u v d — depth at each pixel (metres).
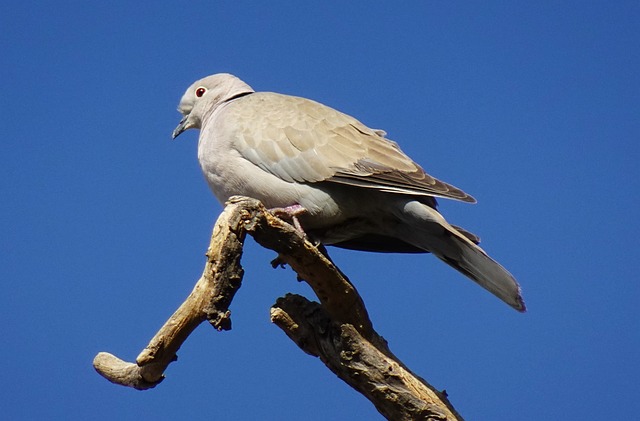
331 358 10.13
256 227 9.20
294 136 11.46
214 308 9.23
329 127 11.56
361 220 11.45
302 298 10.33
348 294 9.91
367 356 9.94
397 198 10.87
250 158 11.55
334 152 11.23
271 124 11.66
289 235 9.41
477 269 10.51
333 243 12.21
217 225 9.20
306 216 11.39
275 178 11.41
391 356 10.19
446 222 10.48
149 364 9.50
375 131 12.20
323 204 11.25
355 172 10.93
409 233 11.18
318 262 9.60
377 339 10.23
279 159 11.39
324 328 10.13
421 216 10.61
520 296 10.20
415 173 10.86
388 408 10.02
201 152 12.22
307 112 11.81
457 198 10.52
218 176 11.88
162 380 10.03
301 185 11.31
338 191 11.23
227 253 9.14
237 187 11.74
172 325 9.30
